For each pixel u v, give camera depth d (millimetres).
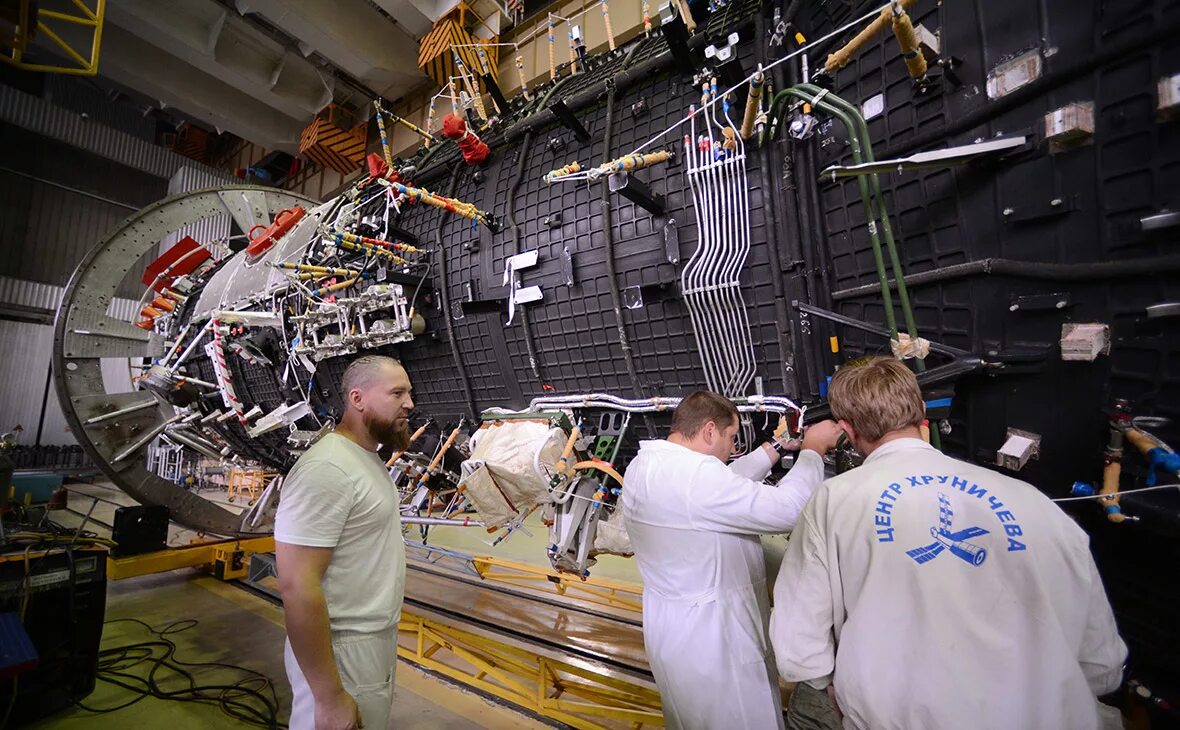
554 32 6617
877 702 871
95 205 12500
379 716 1507
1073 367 1016
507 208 2121
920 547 893
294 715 1486
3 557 2580
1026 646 812
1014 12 1073
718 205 1581
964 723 800
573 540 1871
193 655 3186
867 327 1306
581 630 3270
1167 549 942
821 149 1440
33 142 11648
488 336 2168
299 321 2639
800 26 1578
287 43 8852
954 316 1194
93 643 2756
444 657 3107
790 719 1051
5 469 4691
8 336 11180
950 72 1144
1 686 2422
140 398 4305
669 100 1848
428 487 2568
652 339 1770
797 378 1494
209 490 9828
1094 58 942
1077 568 839
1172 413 882
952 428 1241
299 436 2766
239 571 4445
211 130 13789
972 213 1136
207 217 4605
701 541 1448
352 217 2732
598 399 1932
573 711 2375
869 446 1115
